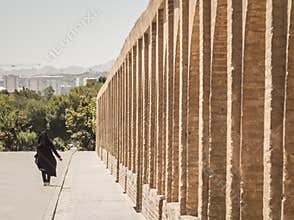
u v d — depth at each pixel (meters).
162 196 12.65
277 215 6.02
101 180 25.44
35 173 27.83
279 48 5.98
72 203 17.77
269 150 6.04
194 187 10.20
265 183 6.13
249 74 7.03
